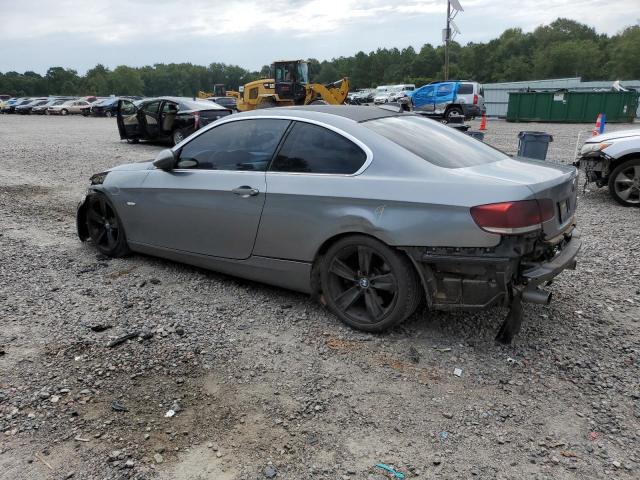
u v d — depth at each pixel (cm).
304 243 395
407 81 11306
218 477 249
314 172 393
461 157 386
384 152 370
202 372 336
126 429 282
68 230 671
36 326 397
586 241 621
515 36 13038
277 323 403
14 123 3369
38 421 288
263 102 2666
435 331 388
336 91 2689
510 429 283
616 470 253
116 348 365
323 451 267
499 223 320
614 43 11088
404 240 345
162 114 1625
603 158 809
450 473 252
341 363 347
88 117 4469
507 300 338
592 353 359
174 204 467
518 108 3036
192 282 484
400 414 295
